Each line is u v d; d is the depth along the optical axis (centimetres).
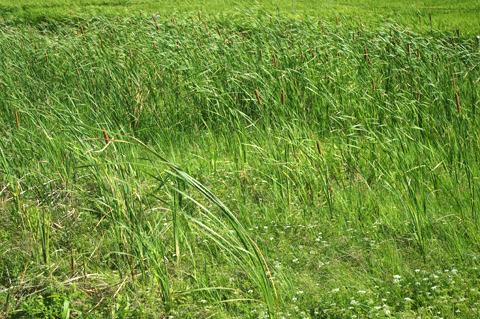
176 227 418
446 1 2230
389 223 518
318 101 796
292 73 820
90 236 515
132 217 447
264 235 509
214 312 384
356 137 706
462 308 351
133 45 972
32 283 430
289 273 439
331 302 383
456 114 681
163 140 782
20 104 785
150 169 673
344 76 842
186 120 833
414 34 938
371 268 440
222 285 429
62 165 610
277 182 593
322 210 559
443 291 370
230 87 824
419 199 539
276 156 637
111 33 1088
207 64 873
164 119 822
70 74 928
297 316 368
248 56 903
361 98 754
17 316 378
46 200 576
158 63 913
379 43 912
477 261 430
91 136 636
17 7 2764
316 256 464
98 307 393
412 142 650
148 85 872
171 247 488
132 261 425
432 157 625
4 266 454
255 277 398
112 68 877
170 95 856
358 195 584
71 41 1012
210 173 673
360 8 2175
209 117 805
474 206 524
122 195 488
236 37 980
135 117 809
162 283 390
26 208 529
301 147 647
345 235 507
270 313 354
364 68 842
